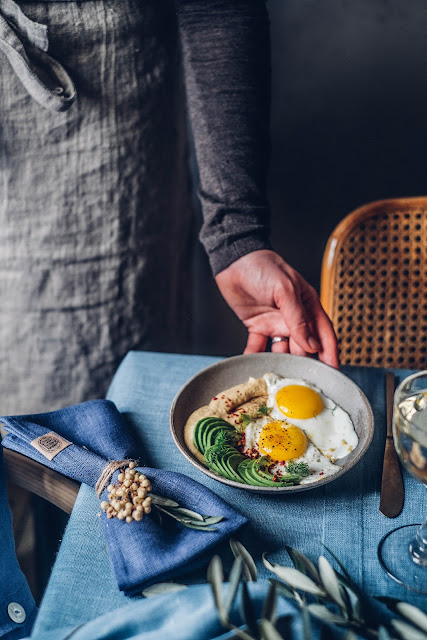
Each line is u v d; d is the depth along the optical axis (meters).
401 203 1.44
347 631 0.67
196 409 1.07
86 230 1.77
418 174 2.67
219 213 1.54
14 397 1.98
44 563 1.28
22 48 1.38
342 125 2.63
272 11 2.46
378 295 1.47
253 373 1.12
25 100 1.55
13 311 1.84
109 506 0.86
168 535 0.84
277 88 2.60
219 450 0.93
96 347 1.93
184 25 1.57
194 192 2.52
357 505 0.91
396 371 1.20
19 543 1.27
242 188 1.55
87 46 1.55
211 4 1.54
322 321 1.37
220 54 1.56
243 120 1.57
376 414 1.09
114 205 1.76
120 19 1.54
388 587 0.79
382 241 1.45
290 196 2.76
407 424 0.72
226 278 1.50
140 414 1.10
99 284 1.85
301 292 1.42
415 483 0.94
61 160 1.66
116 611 0.71
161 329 2.08
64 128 1.62
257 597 0.72
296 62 2.54
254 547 0.85
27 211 1.71
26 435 0.97
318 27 2.47
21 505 1.27
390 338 1.49
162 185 1.86
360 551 0.84
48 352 1.90
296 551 0.77
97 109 1.63
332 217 2.76
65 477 0.97
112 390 1.18
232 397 1.06
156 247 1.92
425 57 2.47
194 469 0.99
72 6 1.49
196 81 1.60
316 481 0.86
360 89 2.56
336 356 1.31
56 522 1.29
